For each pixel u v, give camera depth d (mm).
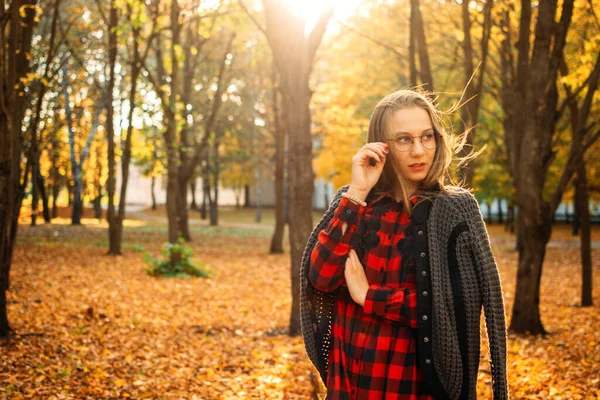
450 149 2080
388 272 2027
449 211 2000
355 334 2035
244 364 7066
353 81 18766
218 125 31641
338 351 2041
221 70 23531
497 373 1954
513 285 15742
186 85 22766
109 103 19359
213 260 20109
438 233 1988
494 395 1973
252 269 17938
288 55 8438
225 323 9844
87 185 49312
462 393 1961
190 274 15688
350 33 17328
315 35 8484
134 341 7914
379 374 1982
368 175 2070
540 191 9367
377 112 2109
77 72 26219
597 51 9438
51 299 10688
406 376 1976
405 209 2027
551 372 6762
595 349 8062
